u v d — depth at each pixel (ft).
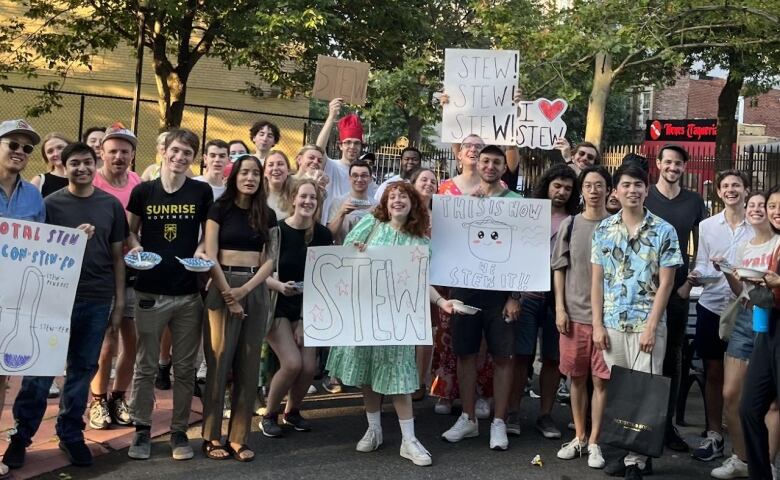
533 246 18.02
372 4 51.80
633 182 15.87
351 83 25.16
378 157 57.41
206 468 15.81
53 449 16.10
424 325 16.87
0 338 14.01
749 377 14.78
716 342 17.85
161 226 15.97
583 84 56.24
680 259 15.80
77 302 15.14
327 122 24.17
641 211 16.15
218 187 20.52
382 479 15.70
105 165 18.60
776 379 14.37
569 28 45.27
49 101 53.98
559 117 23.17
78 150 15.05
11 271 14.10
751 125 133.08
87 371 15.40
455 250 18.15
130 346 17.74
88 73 63.77
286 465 16.26
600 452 16.85
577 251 17.10
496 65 22.57
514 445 18.30
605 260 16.29
